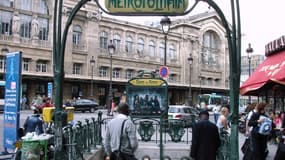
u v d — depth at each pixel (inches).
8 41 1907.0
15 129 401.7
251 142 358.9
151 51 2815.0
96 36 2377.0
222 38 3415.4
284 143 331.9
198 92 3097.9
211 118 1290.6
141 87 723.4
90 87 2311.8
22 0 1982.0
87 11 2304.4
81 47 2292.1
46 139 299.3
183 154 476.4
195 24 3125.0
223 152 331.6
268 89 590.6
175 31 3063.5
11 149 411.5
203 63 3208.7
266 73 532.4
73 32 2246.6
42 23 2075.5
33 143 292.4
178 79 2987.2
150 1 299.3
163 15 301.4
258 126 356.5
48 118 453.4
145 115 713.6
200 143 282.7
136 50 2684.5
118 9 302.4
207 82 3265.3
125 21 2598.4
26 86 1967.3
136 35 2694.4
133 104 717.9
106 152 248.4
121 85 2470.5
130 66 2623.0
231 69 294.4
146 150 481.1
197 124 287.9
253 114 364.5
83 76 2206.0
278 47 541.6
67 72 2185.0
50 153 301.0
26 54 1984.5
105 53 2445.9
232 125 294.5
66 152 305.6
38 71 2048.5
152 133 550.6
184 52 3016.7
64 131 302.5
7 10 1913.1
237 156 291.7
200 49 3171.8
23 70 1953.7
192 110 988.6
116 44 2546.8
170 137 581.6
